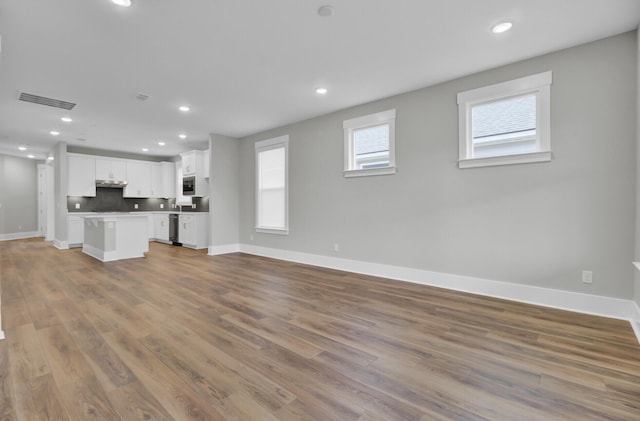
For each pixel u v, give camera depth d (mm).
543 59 3029
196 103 4332
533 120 3143
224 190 6371
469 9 2336
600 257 2793
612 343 2238
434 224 3768
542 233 3062
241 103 4355
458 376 1828
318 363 1978
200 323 2633
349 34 2674
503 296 3289
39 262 5340
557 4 2277
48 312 2885
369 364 1966
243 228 6523
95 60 3064
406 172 3996
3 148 7570
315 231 5090
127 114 4793
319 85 3752
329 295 3432
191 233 7191
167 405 1556
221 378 1803
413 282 3953
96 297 3357
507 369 1902
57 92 3859
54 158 7406
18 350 2133
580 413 1502
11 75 3363
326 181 4906
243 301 3227
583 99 2842
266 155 6035
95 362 1976
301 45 2852
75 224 7145
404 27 2570
